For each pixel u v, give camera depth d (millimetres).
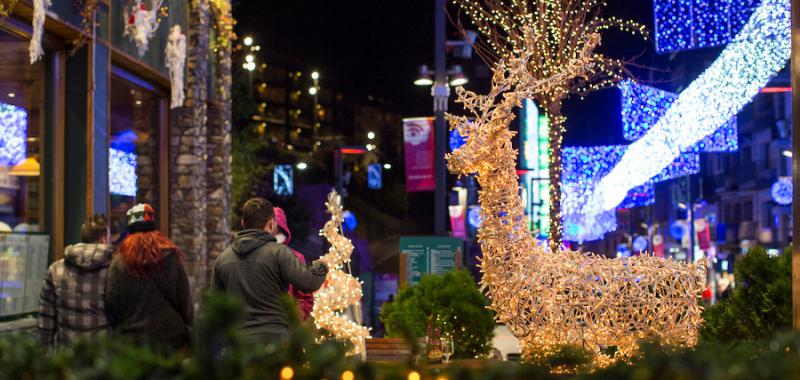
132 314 4918
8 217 8172
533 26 10984
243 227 4938
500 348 10273
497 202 5668
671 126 17625
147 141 12609
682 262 5824
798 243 3721
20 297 8047
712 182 42250
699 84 16609
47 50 9109
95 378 1583
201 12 13641
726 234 40469
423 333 7535
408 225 49219
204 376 1629
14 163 8328
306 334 1733
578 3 11281
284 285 4812
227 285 4789
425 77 14375
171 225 13375
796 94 3754
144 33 10547
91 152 9250
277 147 41688
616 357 5660
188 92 13492
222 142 15094
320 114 56375
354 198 48062
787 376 1565
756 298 5848
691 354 1769
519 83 5777
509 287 5605
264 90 53406
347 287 5816
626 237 48438
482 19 11805
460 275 8305
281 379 1663
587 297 5547
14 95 8398
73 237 9180
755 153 37438
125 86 11641
